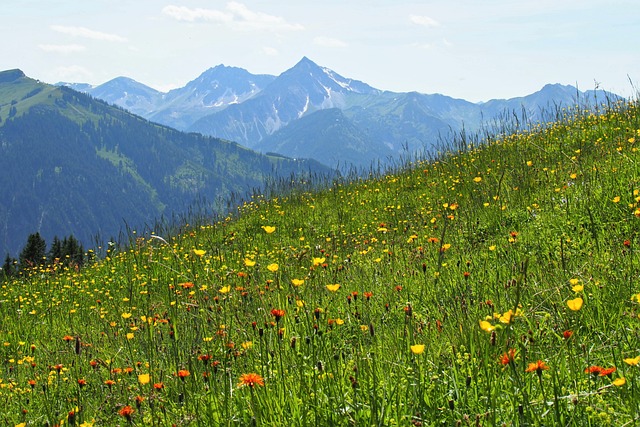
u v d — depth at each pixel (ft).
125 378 18.81
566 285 17.19
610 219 24.23
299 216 54.24
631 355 12.28
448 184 47.06
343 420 11.13
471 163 50.24
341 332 18.92
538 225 26.99
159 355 19.97
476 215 33.40
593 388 10.93
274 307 19.69
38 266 58.23
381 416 10.59
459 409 11.23
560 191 31.32
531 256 22.48
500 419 10.48
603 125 45.93
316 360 14.44
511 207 32.78
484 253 25.09
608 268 18.07
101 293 40.78
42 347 27.61
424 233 34.65
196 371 15.99
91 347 24.34
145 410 15.19
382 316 19.60
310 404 11.53
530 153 46.39
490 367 12.07
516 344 13.15
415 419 10.79
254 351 16.62
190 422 13.14
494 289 18.72
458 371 12.58
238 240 50.62
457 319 16.49
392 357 14.14
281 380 13.07
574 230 24.95
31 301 41.55
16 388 20.94
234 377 15.40
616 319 14.47
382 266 27.12
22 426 15.46
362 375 12.84
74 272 54.08
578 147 41.73
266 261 37.86
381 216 45.96
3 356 29.37
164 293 33.71
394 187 54.49
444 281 21.42
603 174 29.53
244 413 12.37
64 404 18.30
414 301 20.68
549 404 10.21
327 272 26.89
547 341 14.24
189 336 20.10
